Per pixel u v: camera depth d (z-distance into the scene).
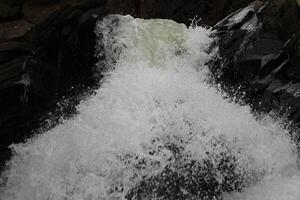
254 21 8.04
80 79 7.02
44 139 6.39
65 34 6.58
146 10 14.49
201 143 6.23
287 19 7.41
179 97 6.86
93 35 7.28
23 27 6.12
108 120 6.32
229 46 8.02
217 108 6.89
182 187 5.82
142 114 6.41
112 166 5.80
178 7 13.80
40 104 6.36
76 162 5.95
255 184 6.24
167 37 8.16
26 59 6.12
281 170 6.42
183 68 7.90
